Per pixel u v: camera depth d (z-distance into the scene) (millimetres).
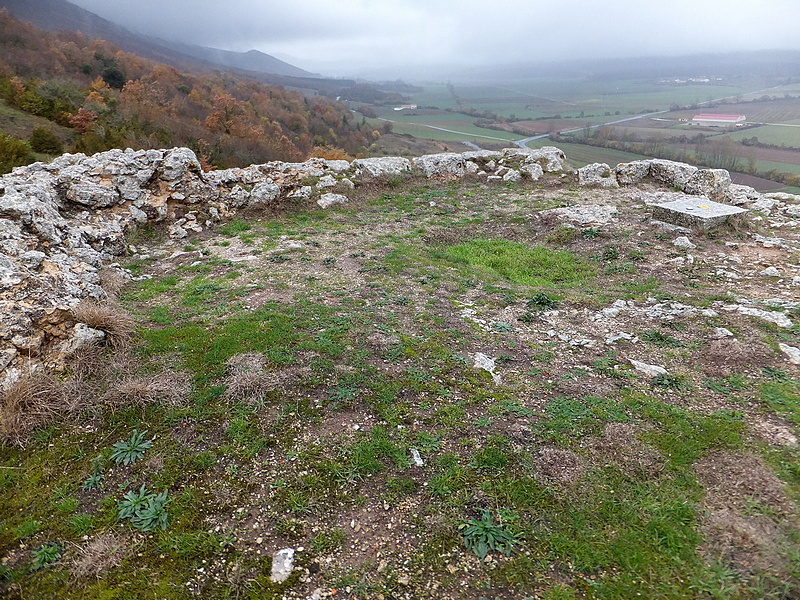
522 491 4488
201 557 3914
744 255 11109
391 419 5359
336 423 5309
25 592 3643
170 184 13734
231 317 7617
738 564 3787
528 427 5289
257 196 15055
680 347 6992
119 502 4367
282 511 4312
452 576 3783
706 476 4629
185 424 5242
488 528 4121
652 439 5090
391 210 15758
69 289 7211
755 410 5562
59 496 4414
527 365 6590
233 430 5148
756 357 6570
